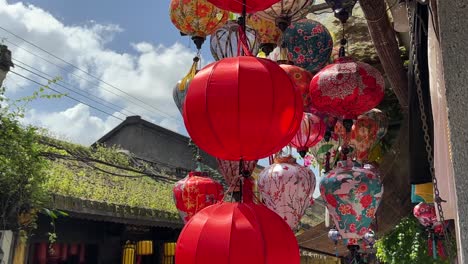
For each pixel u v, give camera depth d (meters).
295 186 3.27
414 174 2.38
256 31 3.45
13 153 5.77
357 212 3.23
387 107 5.32
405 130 4.94
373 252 6.97
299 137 3.74
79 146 11.06
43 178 6.19
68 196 7.10
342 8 3.07
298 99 2.36
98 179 9.44
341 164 3.45
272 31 3.47
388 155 5.03
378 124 4.23
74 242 8.15
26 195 5.93
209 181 3.77
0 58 6.52
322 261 14.56
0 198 5.80
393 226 5.03
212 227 2.19
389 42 3.89
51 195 6.71
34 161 6.03
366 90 3.22
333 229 6.02
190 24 3.53
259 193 3.42
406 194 4.91
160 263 10.23
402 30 3.78
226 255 2.10
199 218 2.29
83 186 8.30
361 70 3.26
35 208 6.12
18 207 5.84
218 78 2.23
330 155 4.30
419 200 2.96
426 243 5.17
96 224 8.64
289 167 3.36
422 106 2.20
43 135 9.82
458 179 1.69
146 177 11.54
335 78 3.25
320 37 3.80
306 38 3.79
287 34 3.81
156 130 15.04
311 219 14.62
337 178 3.28
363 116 4.17
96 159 10.34
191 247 2.18
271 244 2.16
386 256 5.41
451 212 2.29
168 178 12.20
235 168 3.34
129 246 9.01
